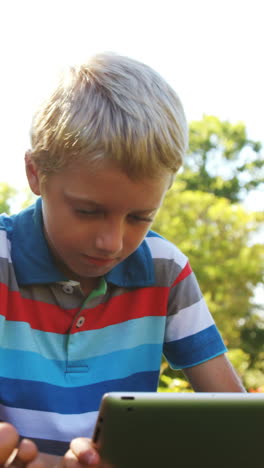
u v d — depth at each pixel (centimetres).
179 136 122
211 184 1669
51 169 119
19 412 130
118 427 87
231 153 1694
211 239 991
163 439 89
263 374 1200
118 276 144
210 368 151
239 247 997
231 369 154
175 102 127
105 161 112
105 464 89
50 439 130
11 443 91
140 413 88
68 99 121
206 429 90
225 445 91
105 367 140
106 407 87
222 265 989
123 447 88
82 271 125
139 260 148
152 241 155
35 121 125
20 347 133
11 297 135
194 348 151
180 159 122
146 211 119
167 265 152
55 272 136
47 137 120
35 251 136
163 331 150
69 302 138
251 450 92
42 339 136
